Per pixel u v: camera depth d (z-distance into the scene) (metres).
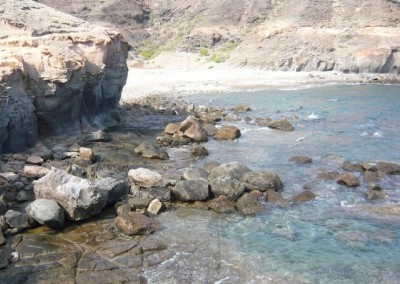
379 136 30.02
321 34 80.56
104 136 27.95
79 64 27.84
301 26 83.62
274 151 26.30
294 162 23.78
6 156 21.92
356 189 19.53
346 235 15.05
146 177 19.28
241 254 13.80
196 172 20.31
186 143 28.25
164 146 27.48
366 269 12.96
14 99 23.14
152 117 37.06
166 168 22.55
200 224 15.99
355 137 29.83
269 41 82.62
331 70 75.50
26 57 25.67
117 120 35.19
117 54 35.47
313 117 38.06
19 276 12.15
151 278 12.39
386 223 16.02
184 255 13.70
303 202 18.08
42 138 26.11
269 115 39.38
